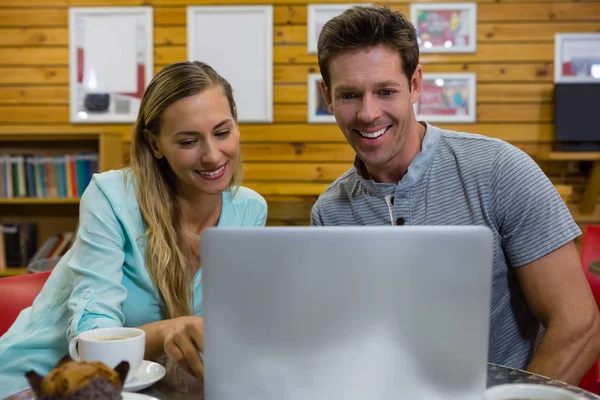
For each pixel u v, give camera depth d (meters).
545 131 3.80
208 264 0.96
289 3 3.85
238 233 0.94
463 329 0.94
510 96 3.81
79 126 3.95
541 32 3.79
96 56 3.93
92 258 1.53
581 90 3.72
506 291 1.60
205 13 3.87
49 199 3.77
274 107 3.89
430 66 3.83
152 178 1.65
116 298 1.48
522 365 1.59
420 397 0.95
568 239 1.47
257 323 0.95
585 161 3.82
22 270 3.85
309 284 0.94
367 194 1.70
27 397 1.10
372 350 0.94
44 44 3.97
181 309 1.63
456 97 3.81
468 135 1.66
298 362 0.95
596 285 2.12
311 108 3.87
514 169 1.53
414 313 0.94
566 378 1.38
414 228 0.93
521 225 1.51
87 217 1.58
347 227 0.93
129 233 1.59
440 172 1.62
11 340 1.67
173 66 1.57
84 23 3.93
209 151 1.53
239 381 0.97
